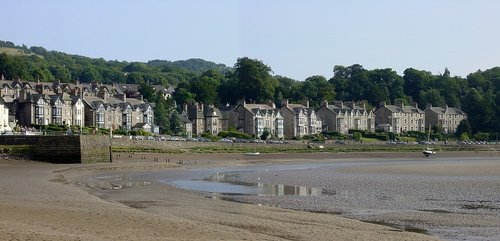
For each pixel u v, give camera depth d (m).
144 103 140.00
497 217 28.30
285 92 183.75
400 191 40.09
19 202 29.78
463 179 50.03
